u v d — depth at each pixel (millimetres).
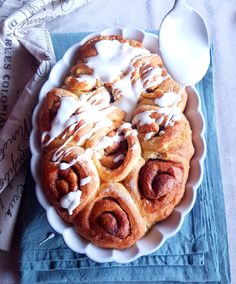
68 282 417
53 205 388
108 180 384
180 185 388
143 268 418
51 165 386
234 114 490
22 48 466
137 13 520
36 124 413
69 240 385
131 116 418
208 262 423
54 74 438
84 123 394
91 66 422
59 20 511
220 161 473
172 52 396
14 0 490
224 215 442
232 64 509
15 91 460
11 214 426
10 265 427
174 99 412
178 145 398
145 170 387
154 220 391
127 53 427
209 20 523
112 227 369
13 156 433
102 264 415
